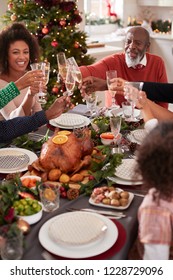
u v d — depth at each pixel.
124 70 3.15
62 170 1.58
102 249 1.14
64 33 3.60
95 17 5.65
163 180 1.06
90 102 2.42
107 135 1.94
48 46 3.54
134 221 1.31
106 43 5.18
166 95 2.55
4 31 2.46
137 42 3.00
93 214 1.29
